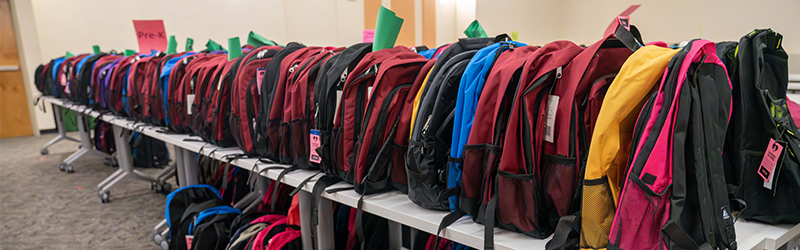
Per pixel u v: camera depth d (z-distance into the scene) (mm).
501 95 1082
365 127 1394
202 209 2248
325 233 1726
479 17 4973
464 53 1283
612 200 996
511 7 4605
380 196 1443
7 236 2658
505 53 1204
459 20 7848
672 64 923
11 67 5820
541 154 1104
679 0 3332
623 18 1057
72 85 3865
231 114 1979
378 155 1378
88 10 5934
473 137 1136
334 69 1521
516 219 1099
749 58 1080
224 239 2068
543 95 1071
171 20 6238
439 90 1215
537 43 4422
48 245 2531
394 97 1355
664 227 901
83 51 5984
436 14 7516
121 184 3750
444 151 1259
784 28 2836
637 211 928
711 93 950
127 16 6156
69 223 2869
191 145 2229
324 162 1573
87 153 4238
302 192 1716
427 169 1237
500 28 4758
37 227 2801
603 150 969
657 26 3498
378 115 1362
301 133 1680
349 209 1986
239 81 1893
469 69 1166
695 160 913
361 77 1427
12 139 5805
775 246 1046
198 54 2523
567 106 1013
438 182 1253
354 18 6715
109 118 3166
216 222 2119
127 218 2959
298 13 7074
